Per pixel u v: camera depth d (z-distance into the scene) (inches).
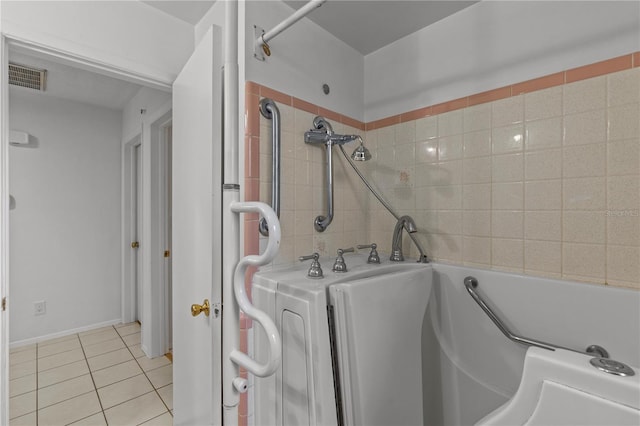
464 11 56.8
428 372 55.2
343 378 36.4
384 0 54.6
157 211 91.1
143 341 93.7
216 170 35.3
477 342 51.6
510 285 48.8
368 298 38.8
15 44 44.1
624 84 41.1
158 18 57.8
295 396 38.0
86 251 109.2
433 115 60.9
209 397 36.3
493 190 52.8
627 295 39.4
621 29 41.4
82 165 108.5
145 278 92.4
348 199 67.1
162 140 92.3
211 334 34.7
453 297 54.7
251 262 24.2
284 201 53.7
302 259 53.3
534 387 19.9
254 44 49.6
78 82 91.0
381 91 69.9
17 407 66.6
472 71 55.6
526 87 49.5
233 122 26.5
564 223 45.8
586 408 17.7
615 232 41.7
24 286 97.3
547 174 47.3
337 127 65.6
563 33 46.0
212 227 35.0
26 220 97.8
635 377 17.0
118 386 74.7
